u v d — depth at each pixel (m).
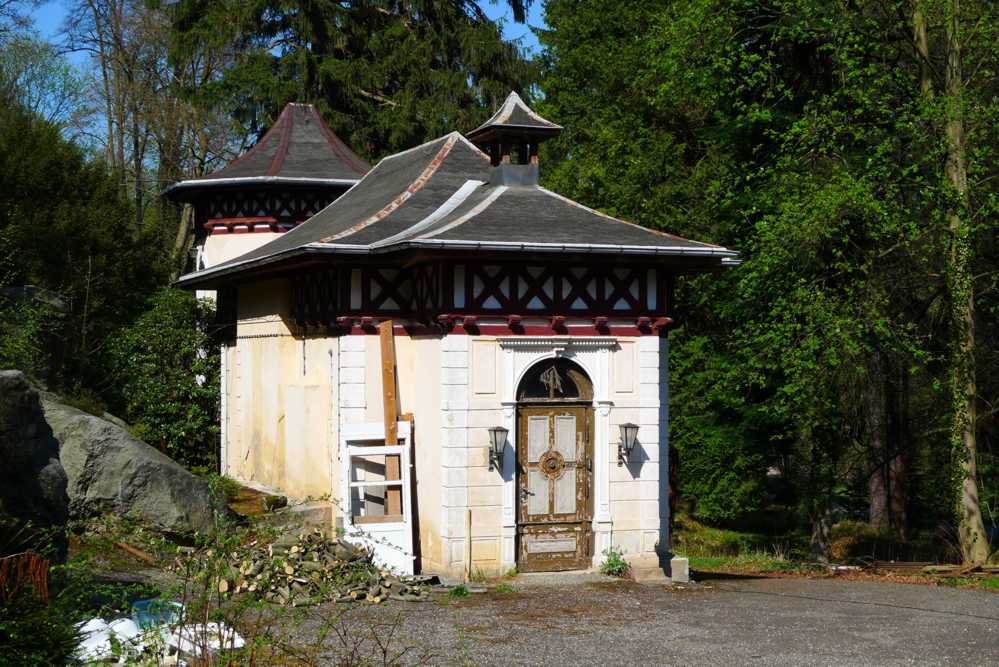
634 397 17.00
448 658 11.13
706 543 30.91
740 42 23.81
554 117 32.88
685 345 27.73
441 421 16.19
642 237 16.67
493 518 16.23
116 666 9.05
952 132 21.36
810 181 21.59
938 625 13.85
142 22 40.84
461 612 13.67
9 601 8.38
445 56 39.19
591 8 31.36
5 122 30.09
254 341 23.02
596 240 16.19
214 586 9.22
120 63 41.75
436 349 16.47
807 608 14.92
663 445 17.45
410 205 18.69
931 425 27.05
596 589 15.67
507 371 16.31
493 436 15.98
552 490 16.64
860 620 14.06
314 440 19.06
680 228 26.89
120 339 25.77
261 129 38.38
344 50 38.59
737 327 25.67
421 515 16.97
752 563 24.28
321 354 18.92
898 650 12.27
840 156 22.45
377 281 17.55
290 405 20.45
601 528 16.75
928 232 21.62
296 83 37.00
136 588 9.49
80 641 8.78
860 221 22.31
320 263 17.55
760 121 24.23
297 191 27.84
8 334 20.25
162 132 41.72
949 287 21.75
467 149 20.45
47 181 28.20
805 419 23.03
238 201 28.09
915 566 22.27
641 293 17.06
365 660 10.62
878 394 26.02
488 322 16.22
